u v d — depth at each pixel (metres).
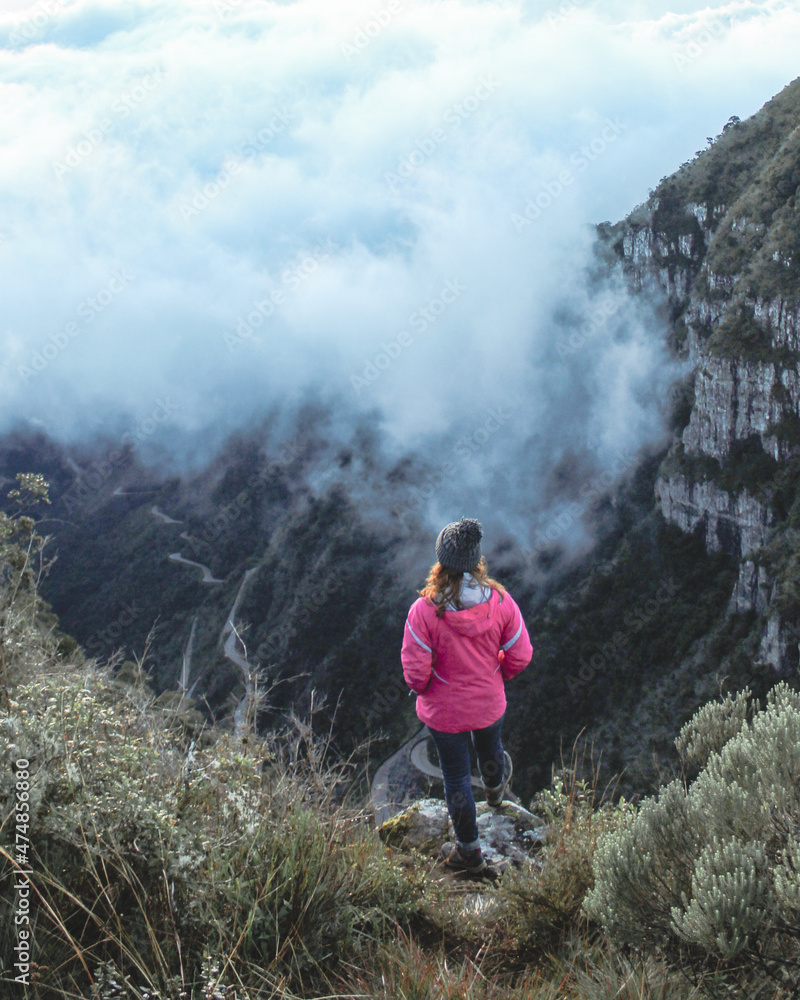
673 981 1.95
